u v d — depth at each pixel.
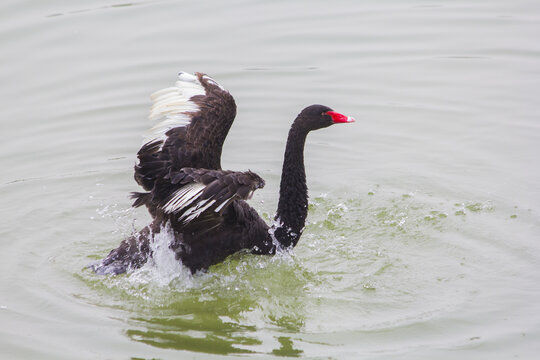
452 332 8.90
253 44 17.66
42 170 13.66
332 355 8.51
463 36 18.00
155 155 10.62
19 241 11.38
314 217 12.30
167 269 10.47
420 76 16.55
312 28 18.41
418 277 10.26
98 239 11.57
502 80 16.22
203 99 11.14
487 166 13.34
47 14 18.81
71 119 15.16
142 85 16.03
